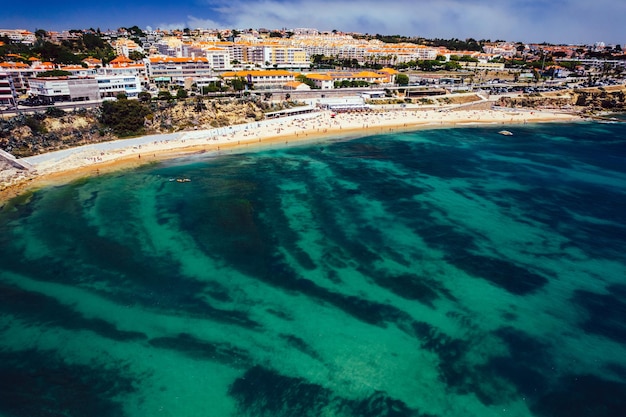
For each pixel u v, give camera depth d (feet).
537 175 360.48
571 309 180.45
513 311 178.40
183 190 303.27
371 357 151.53
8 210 264.11
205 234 236.63
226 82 627.05
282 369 145.38
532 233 248.11
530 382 143.23
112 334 159.94
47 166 338.54
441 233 245.45
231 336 159.84
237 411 129.90
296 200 289.12
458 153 432.25
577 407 134.10
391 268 207.51
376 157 407.64
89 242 225.35
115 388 137.39
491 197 304.71
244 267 205.05
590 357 154.61
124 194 293.23
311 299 182.19
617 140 509.76
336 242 231.50
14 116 375.04
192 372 143.54
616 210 284.61
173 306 175.94
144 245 223.51
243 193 299.99
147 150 395.14
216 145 426.51
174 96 509.35
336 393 136.67
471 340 161.27
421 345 157.89
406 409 131.85
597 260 219.41
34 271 198.18
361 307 178.09
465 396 137.18
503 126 587.27
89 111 416.87
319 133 500.33
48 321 165.89
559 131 560.61
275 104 555.69
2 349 151.84
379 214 269.64
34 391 135.85
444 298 185.68
